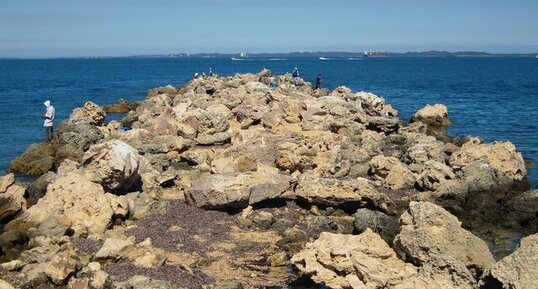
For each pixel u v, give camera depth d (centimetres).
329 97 5316
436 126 5300
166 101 5222
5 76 15450
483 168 2694
